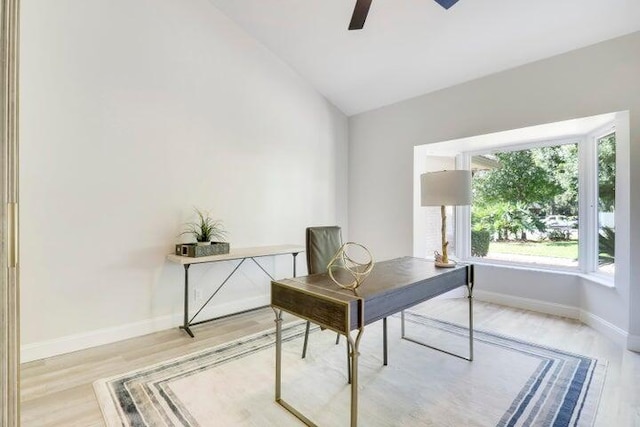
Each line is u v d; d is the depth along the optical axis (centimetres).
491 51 310
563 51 291
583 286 321
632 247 256
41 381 210
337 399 192
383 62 360
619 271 271
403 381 211
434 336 286
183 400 189
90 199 262
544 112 304
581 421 170
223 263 344
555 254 361
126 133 278
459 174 234
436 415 176
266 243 380
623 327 265
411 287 186
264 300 379
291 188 406
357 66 378
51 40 242
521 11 262
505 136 352
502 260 402
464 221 431
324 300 156
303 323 320
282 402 187
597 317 299
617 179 273
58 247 248
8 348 78
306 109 423
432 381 211
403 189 418
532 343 270
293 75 407
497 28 284
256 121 370
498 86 334
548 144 364
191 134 317
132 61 280
